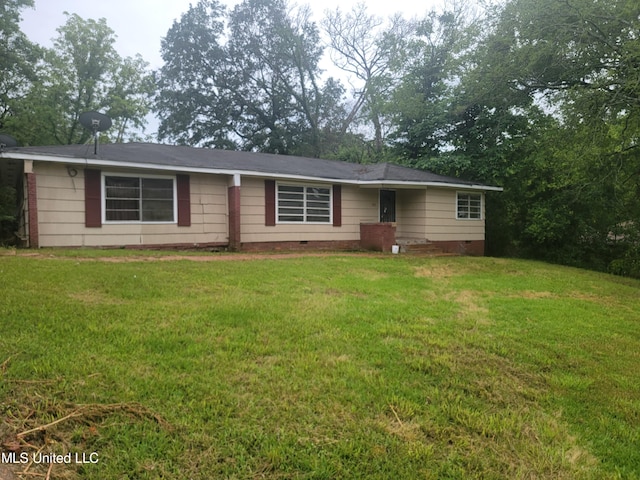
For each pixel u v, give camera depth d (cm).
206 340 357
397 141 2017
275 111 3206
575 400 303
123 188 984
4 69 1758
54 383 263
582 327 496
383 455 221
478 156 1680
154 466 200
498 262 1136
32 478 187
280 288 595
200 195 1088
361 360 341
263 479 199
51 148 935
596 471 223
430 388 301
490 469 218
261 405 259
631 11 980
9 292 449
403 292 638
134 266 675
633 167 1316
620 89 1072
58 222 907
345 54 3117
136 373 286
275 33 3092
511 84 1366
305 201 1254
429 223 1388
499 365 355
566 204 1487
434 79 1969
